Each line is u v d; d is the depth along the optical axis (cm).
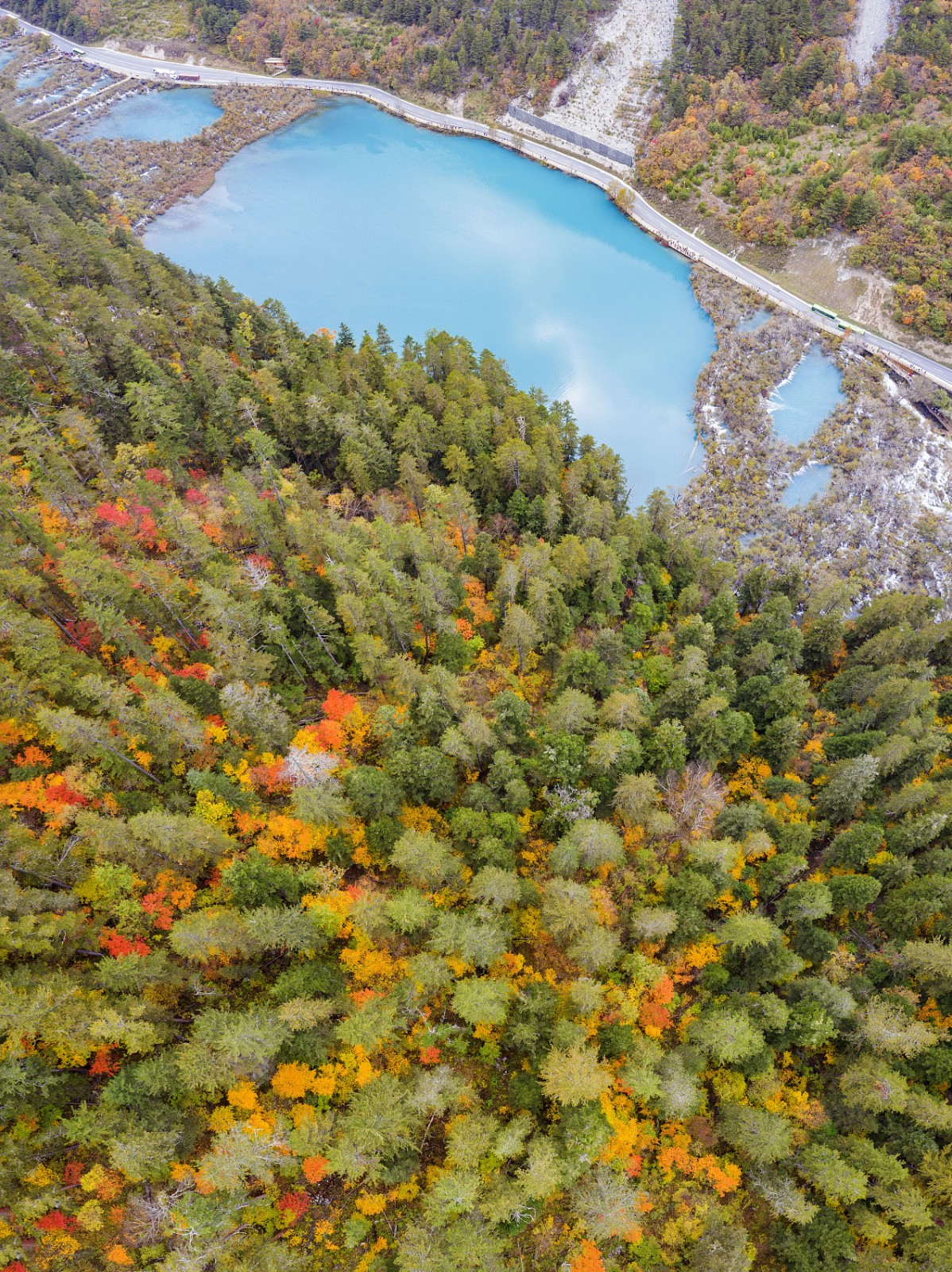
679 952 5609
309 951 4888
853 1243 4734
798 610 11669
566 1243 4659
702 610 9588
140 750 5375
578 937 5300
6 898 4253
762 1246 4903
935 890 5794
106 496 7831
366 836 5475
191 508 8275
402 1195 4594
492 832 5581
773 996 5316
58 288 10331
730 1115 5056
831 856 6575
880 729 7762
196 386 9462
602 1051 5053
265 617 6500
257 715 5706
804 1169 4888
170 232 19575
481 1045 5206
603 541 9494
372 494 9506
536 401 11706
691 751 6944
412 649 7519
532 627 7188
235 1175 3966
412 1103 4478
